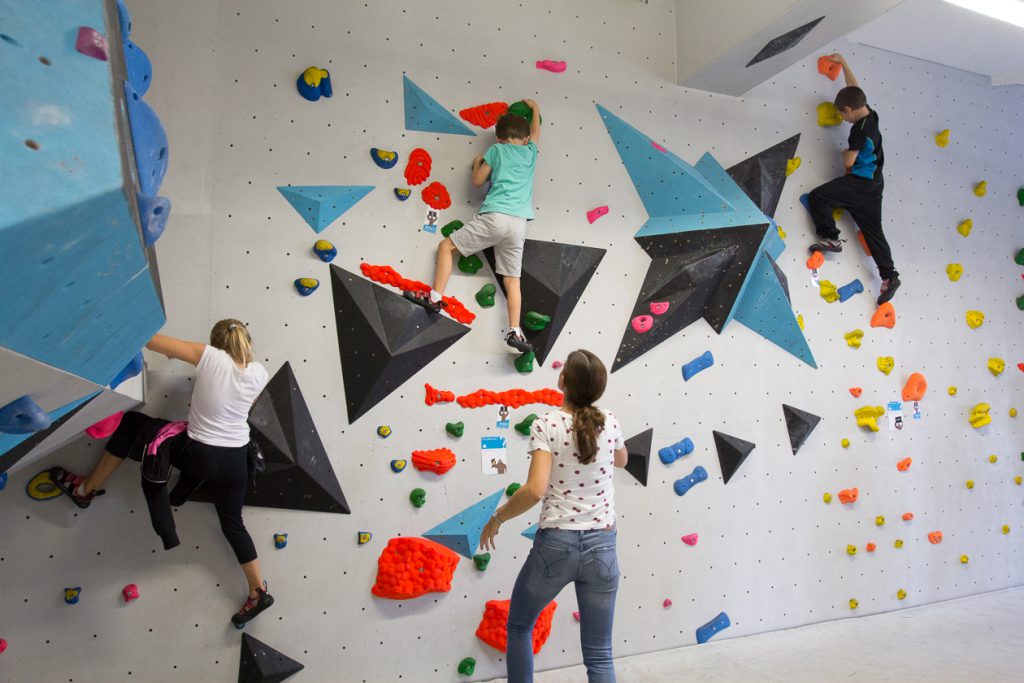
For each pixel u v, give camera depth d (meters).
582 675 2.71
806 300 3.51
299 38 2.63
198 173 2.47
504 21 2.98
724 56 3.04
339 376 2.59
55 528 2.22
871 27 3.70
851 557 3.49
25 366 0.89
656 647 2.98
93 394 1.36
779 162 3.49
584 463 2.01
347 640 2.49
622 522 2.97
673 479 3.10
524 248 2.91
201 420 2.19
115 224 0.81
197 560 2.36
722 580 3.15
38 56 0.71
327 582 2.49
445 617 2.64
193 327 2.42
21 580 2.18
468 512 2.71
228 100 2.52
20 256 0.67
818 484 3.44
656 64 3.28
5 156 0.65
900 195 3.90
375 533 2.58
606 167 3.12
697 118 3.35
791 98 3.60
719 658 2.90
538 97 3.01
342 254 2.63
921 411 3.80
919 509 3.72
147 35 2.45
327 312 2.60
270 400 2.48
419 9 2.83
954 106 4.16
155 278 1.18
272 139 2.57
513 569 2.77
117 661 2.25
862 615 3.48
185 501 2.27
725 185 3.33
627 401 3.04
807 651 2.99
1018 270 4.29
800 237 3.54
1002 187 4.29
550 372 2.91
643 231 3.16
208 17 2.53
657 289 3.11
